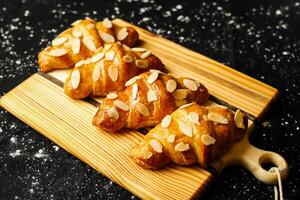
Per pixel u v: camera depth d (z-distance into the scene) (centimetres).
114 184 64
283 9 84
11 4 88
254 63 77
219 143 63
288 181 64
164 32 82
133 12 86
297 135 68
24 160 67
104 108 67
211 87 72
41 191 64
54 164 66
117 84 69
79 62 72
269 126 69
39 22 85
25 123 71
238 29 82
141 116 66
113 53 70
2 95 74
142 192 62
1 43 82
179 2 87
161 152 62
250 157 64
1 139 69
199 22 83
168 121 64
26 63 78
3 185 65
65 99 71
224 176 64
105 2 88
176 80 68
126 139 67
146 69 71
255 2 85
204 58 75
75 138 67
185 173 63
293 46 79
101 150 66
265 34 81
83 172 65
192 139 62
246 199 62
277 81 74
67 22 85
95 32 74
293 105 71
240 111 66
